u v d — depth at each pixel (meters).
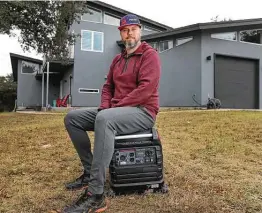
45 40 10.37
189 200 2.12
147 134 2.17
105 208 1.97
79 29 16.67
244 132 4.69
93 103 16.98
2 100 26.23
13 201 2.13
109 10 17.31
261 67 15.58
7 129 5.90
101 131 2.00
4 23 8.69
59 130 5.39
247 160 3.18
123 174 2.13
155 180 2.20
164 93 15.40
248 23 14.45
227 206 2.04
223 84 14.46
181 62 14.72
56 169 2.91
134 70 2.22
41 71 19.94
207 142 4.03
